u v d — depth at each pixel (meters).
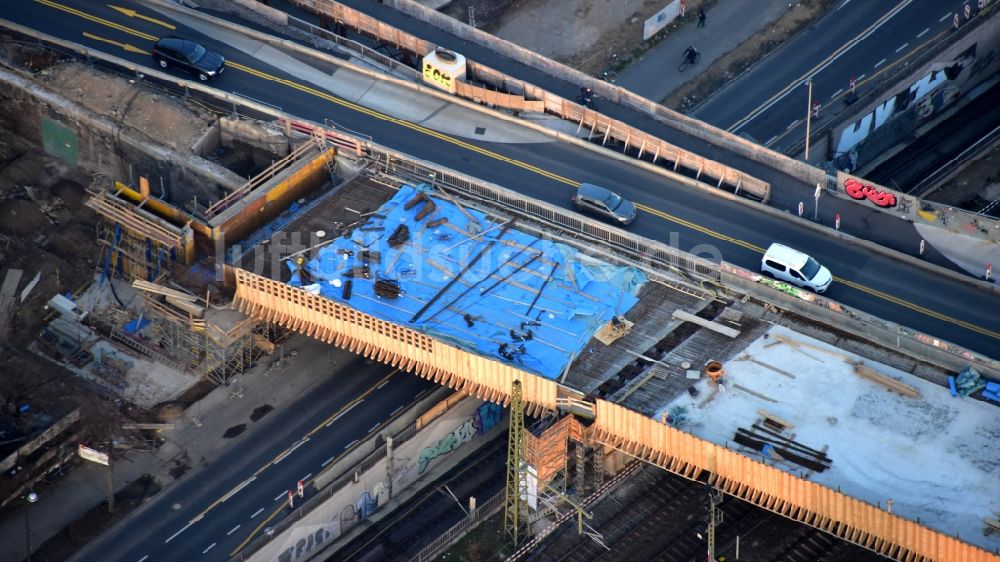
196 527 149.75
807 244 158.00
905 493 136.88
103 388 158.88
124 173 172.50
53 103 171.38
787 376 145.50
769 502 140.25
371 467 151.38
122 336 162.25
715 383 144.75
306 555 151.38
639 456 144.00
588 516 152.25
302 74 174.38
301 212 159.62
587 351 147.88
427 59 171.38
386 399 159.62
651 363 147.12
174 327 159.50
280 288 152.50
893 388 144.38
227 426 157.12
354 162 165.00
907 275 155.25
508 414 162.12
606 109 171.38
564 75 173.88
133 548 148.38
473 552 151.38
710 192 162.75
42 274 166.62
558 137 168.12
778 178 164.12
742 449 140.38
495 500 154.00
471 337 148.25
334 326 152.50
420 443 154.75
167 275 160.38
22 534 149.12
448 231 157.50
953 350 145.00
